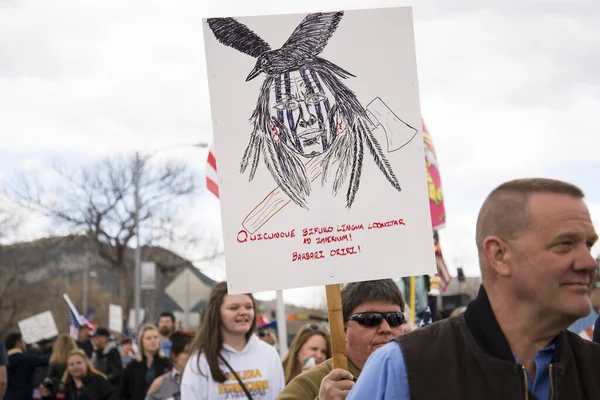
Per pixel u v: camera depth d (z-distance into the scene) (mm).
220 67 3520
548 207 2545
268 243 3436
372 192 3492
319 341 6207
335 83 3547
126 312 46688
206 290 20203
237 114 3504
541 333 2582
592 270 2537
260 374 5848
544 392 2592
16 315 55938
